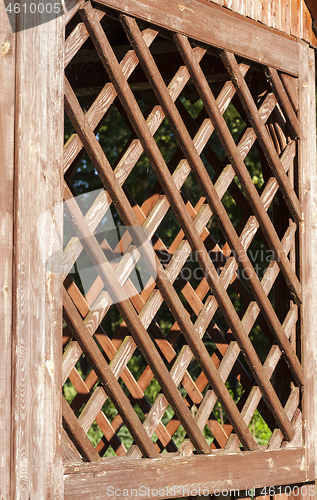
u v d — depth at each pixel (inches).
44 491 62.6
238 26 95.0
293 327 105.5
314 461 103.3
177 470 79.7
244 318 95.7
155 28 81.9
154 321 107.2
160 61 119.6
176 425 107.0
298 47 108.8
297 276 107.0
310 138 110.9
